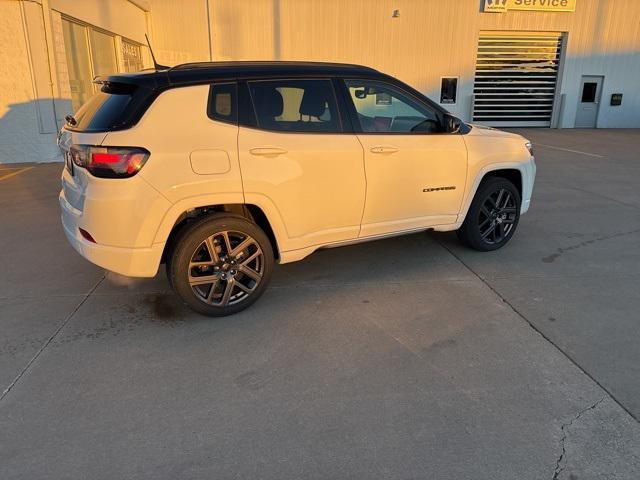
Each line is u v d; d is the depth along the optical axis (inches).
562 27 751.7
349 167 154.3
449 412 105.5
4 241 216.2
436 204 177.6
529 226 239.0
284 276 177.6
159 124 129.0
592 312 150.0
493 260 193.3
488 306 154.1
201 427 101.3
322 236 157.2
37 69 394.9
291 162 144.1
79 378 117.6
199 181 132.3
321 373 119.8
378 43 728.3
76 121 145.6
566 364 122.8
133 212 127.3
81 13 450.6
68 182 142.2
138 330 140.3
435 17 728.3
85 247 133.5
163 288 168.2
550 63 775.7
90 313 150.3
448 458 92.9
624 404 107.8
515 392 112.0
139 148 126.1
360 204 159.9
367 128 160.6
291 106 147.3
